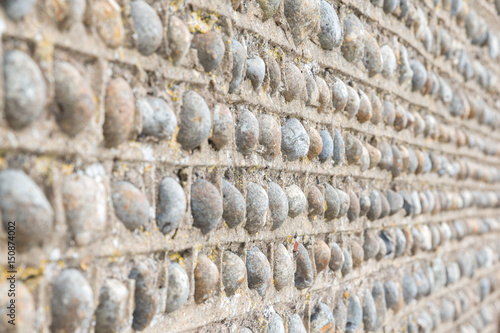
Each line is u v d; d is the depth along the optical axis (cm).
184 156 100
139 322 91
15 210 72
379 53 161
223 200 108
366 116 157
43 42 76
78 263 82
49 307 78
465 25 238
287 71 126
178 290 97
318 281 139
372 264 169
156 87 95
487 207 282
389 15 172
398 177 182
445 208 223
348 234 156
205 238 105
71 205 80
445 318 226
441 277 218
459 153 239
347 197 148
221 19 107
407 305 192
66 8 77
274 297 123
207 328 107
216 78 106
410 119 188
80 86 79
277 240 126
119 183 89
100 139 84
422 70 190
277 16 124
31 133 75
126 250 88
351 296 157
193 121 99
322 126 142
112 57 86
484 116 259
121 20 87
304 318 136
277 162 124
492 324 288
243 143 113
